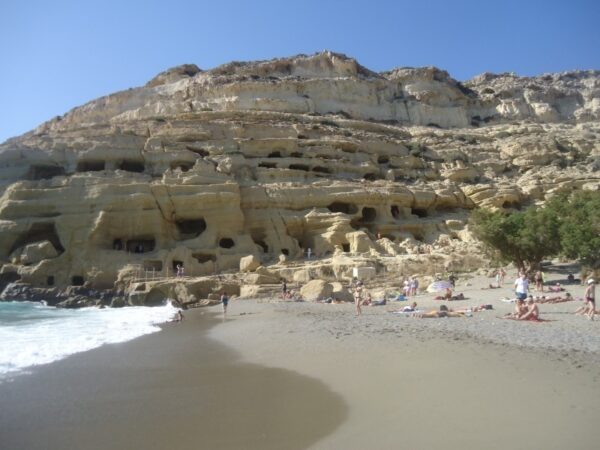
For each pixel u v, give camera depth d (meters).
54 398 11.30
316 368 13.19
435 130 89.25
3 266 42.91
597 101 112.50
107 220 44.97
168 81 101.06
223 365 14.52
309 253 47.91
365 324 20.88
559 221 37.50
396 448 7.56
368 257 45.06
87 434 8.96
